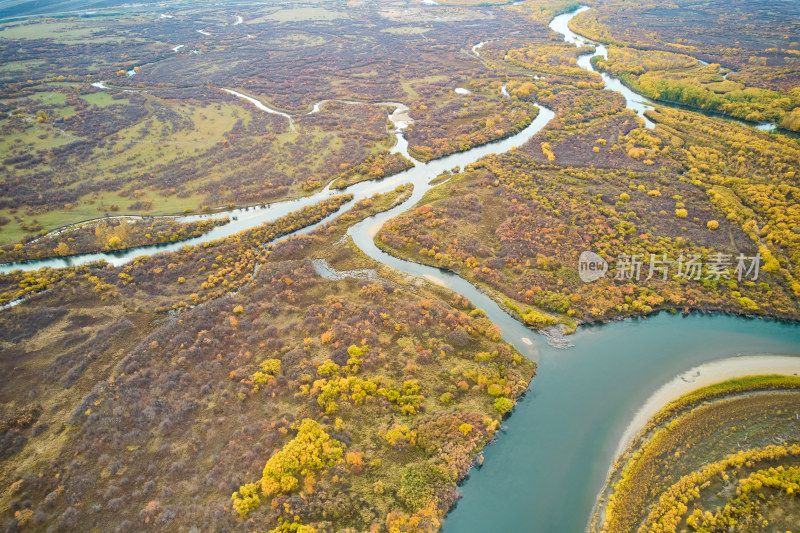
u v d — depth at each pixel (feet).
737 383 263.70
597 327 308.40
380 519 202.90
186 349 291.58
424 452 231.09
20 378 275.18
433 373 274.16
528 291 330.75
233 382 267.80
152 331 309.83
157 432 240.53
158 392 261.03
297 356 281.54
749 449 227.20
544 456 234.17
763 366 275.80
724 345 291.79
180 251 388.37
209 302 333.83
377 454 229.66
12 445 233.76
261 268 365.61
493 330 295.89
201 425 244.01
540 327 308.81
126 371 275.59
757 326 303.68
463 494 218.79
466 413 247.91
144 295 342.03
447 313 312.91
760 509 201.46
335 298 331.98
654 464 222.89
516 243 383.86
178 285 352.08
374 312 315.37
